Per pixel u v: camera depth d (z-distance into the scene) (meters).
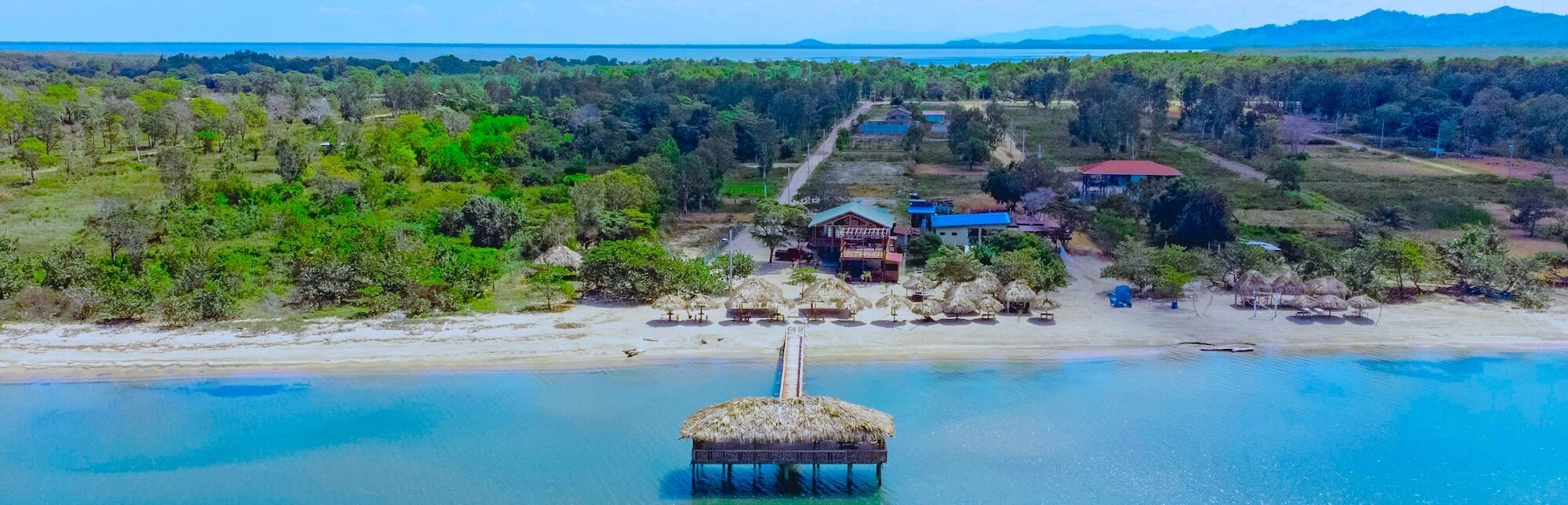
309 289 74.62
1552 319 73.75
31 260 81.31
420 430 54.25
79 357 63.78
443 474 49.19
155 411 56.38
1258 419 55.97
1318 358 65.81
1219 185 137.25
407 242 87.06
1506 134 171.12
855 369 63.28
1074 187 128.75
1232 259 83.88
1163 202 103.50
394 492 47.44
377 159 129.88
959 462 50.75
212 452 51.47
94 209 102.38
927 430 54.47
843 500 47.22
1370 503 46.75
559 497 47.16
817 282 74.62
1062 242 99.88
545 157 151.50
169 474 49.09
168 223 92.81
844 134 179.25
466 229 94.88
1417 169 152.88
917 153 169.50
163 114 143.00
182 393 58.84
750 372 62.69
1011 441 53.16
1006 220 97.81
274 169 129.50
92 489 47.78
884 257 84.88
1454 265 81.12
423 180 129.75
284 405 57.19
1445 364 64.88
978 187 137.88
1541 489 48.16
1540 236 104.62
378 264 77.12
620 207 103.44
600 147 156.25
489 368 63.00
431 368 62.91
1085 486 48.16
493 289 79.88
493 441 52.97
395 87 198.88
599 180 108.69
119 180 117.56
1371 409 57.44
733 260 84.44
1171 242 99.44
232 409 56.62
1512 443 53.06
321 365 63.06
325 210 104.75
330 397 58.44
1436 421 55.75
